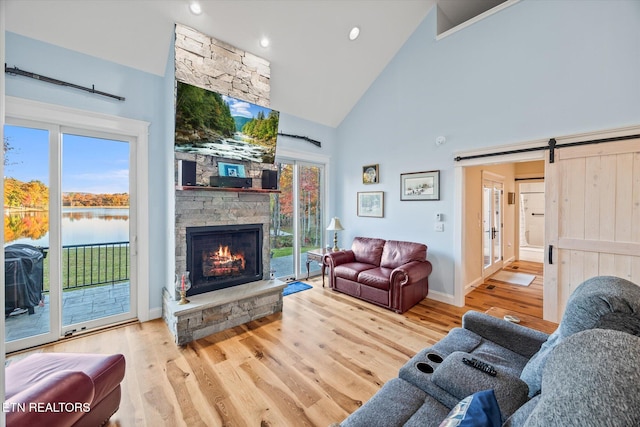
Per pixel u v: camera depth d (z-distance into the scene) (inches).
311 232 200.5
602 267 105.1
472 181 168.1
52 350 98.8
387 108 175.3
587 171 107.2
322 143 199.9
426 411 48.5
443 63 147.4
